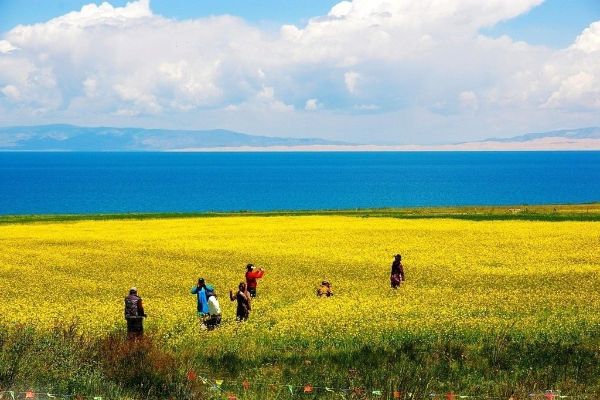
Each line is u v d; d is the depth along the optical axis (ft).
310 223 220.02
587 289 103.81
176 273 126.52
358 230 195.83
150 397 49.06
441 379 56.13
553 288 104.99
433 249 155.22
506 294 96.78
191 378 51.70
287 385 52.75
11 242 171.32
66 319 79.05
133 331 69.51
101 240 175.11
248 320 79.87
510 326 70.95
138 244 166.91
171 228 207.72
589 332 68.39
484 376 56.59
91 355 54.90
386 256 144.05
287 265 134.10
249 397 51.39
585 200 488.44
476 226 204.33
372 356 62.03
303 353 64.28
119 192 628.28
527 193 574.97
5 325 71.56
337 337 68.90
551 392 50.44
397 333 69.05
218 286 113.70
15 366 49.16
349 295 99.45
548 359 60.18
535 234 181.98
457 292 101.14
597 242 164.86
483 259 138.92
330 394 52.54
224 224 219.82
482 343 65.00
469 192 595.47
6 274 126.00
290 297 102.06
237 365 60.70
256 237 181.16
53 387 48.32
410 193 590.14
